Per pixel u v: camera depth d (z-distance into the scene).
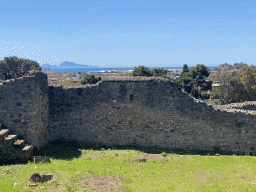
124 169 11.92
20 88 13.31
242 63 44.84
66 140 15.89
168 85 15.01
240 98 35.47
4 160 12.42
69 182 9.95
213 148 14.80
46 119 15.45
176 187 9.96
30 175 10.35
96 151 14.71
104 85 15.55
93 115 15.66
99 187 9.70
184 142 15.07
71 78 108.50
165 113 15.09
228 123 14.59
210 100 54.88
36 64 50.50
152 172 11.62
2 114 13.27
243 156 13.86
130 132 15.42
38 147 13.96
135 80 15.22
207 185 10.17
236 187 9.86
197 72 68.56
